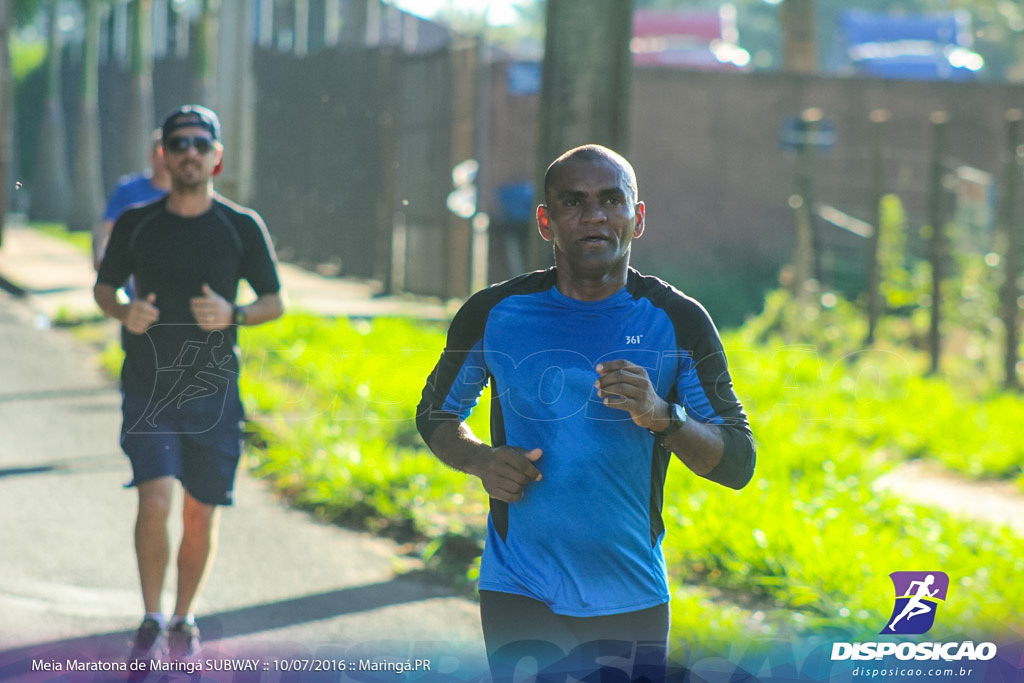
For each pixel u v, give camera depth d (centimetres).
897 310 1686
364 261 2153
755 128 2431
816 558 620
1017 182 1338
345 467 783
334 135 2252
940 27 4897
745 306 2297
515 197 2164
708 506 681
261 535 715
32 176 4103
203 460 488
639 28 4891
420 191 1980
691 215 2425
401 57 2030
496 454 330
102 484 816
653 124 2412
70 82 4047
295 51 2480
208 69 2355
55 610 568
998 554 667
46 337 1515
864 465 856
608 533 330
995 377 1371
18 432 970
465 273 1878
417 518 729
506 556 337
